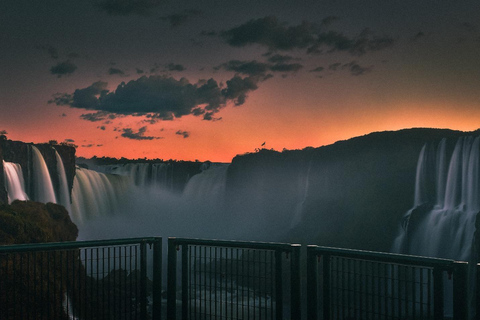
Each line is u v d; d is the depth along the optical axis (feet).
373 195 277.64
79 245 18.02
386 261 15.44
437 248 216.95
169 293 19.44
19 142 189.57
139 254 19.38
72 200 266.77
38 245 17.34
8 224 93.35
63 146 234.58
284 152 360.07
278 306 17.21
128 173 400.47
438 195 240.12
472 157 211.20
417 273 112.78
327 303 16.89
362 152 294.66
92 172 314.14
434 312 14.40
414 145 272.31
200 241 18.94
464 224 207.62
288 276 107.04
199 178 424.46
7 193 154.81
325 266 16.97
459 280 14.08
